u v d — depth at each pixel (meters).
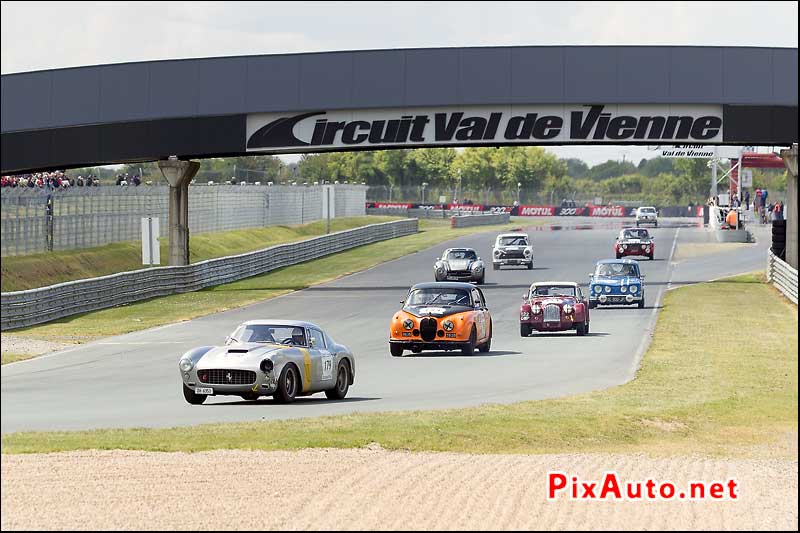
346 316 71.38
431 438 29.48
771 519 22.77
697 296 80.75
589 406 36.19
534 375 44.38
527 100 84.50
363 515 21.48
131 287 81.38
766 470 28.28
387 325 66.00
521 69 84.69
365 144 86.25
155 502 22.34
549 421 32.94
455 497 23.12
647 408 36.38
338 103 85.50
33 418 32.69
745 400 39.38
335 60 85.56
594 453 29.44
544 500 23.27
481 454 28.25
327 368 37.12
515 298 82.00
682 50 84.62
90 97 86.31
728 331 60.94
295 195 165.00
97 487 23.52
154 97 86.38
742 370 46.62
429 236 160.12
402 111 85.81
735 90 84.88
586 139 85.19
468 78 84.88
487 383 41.88
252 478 24.42
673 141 85.31
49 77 86.31
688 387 41.69
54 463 25.75
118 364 48.16
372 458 26.81
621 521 21.95
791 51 85.00
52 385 41.16
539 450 29.45
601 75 84.56
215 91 86.31
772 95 85.00
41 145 86.19
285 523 20.91
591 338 58.50
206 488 23.50
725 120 85.06
